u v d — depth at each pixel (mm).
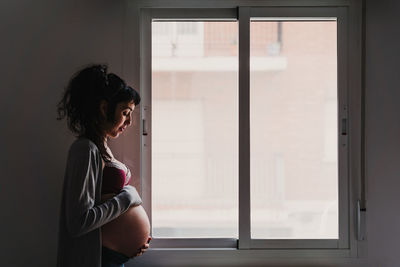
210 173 2109
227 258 2090
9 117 2049
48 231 2049
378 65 2094
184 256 2086
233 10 2123
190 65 2115
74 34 2066
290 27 2115
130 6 2090
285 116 2104
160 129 2109
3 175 2045
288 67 2107
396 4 2090
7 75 2047
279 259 2096
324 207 2109
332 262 2100
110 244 1637
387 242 2086
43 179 2053
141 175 2100
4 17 2045
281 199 2107
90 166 1525
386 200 2088
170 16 2115
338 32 2105
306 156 2102
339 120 2098
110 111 1609
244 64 2086
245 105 2082
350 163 2096
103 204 1545
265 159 2102
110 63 2078
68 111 1669
